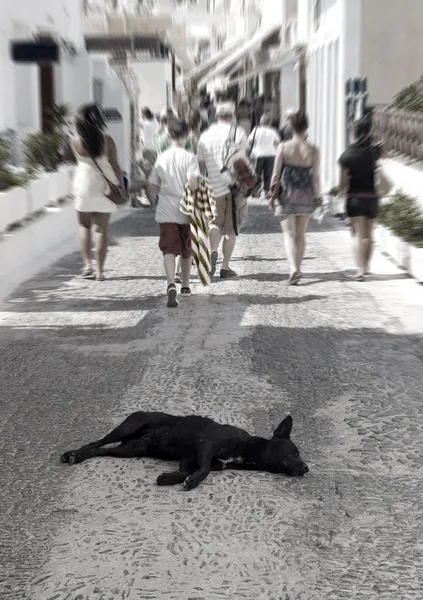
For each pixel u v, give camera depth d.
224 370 7.91
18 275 12.45
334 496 5.38
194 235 10.67
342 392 7.29
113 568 4.57
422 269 11.55
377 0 19.48
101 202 11.85
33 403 7.12
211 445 5.54
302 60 26.17
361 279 11.93
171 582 4.43
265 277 12.22
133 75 32.09
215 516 5.12
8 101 19.41
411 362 8.10
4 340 9.09
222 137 11.72
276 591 4.36
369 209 11.83
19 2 20.11
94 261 13.39
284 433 5.69
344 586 4.40
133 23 35.78
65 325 9.67
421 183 13.66
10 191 13.80
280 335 9.09
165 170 10.53
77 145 11.77
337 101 20.41
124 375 7.82
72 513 5.18
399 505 5.27
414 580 4.46
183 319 9.84
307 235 15.93
